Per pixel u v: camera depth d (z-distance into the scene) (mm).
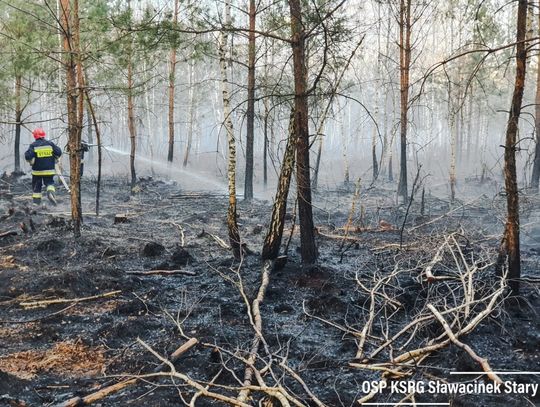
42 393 5051
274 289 7844
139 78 21266
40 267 8758
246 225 13328
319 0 9023
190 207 16031
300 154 8680
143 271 8758
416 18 19344
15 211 13289
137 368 5539
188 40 9461
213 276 8594
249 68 15094
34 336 6422
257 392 5023
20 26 13492
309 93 8492
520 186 19469
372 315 6195
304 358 5797
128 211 15109
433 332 6332
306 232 8883
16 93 18984
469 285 6262
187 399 4910
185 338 5895
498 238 10461
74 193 10414
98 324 6785
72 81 10703
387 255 9688
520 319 6840
